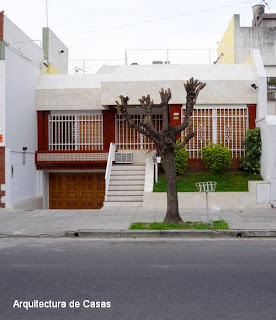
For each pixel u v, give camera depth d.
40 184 17.78
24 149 16.30
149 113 10.52
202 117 16.56
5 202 14.66
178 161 15.30
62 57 23.86
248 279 6.13
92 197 18.30
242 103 16.38
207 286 5.80
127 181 15.59
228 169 16.09
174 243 9.12
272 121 14.30
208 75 17.02
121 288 5.75
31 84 17.20
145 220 11.57
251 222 11.05
